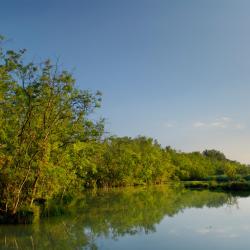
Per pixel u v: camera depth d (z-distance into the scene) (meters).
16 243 26.41
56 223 34.59
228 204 51.06
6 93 34.09
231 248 24.16
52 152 40.22
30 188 36.53
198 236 28.28
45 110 35.22
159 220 36.72
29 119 34.72
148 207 48.16
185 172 142.12
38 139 35.34
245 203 52.03
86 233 29.98
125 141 124.19
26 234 29.47
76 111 40.22
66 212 41.34
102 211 43.81
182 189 88.50
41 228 31.89
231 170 110.25
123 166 102.12
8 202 34.19
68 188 51.31
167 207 48.03
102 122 45.62
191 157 163.62
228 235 28.48
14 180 33.91
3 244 26.09
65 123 39.56
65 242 26.70
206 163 161.12
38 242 26.66
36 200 42.19
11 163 33.56
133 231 30.78
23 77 34.38
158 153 134.88
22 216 33.94
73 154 45.47
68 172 45.22
